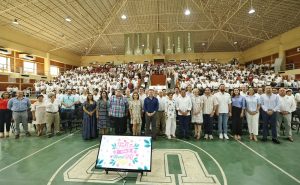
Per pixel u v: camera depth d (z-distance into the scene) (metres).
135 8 19.39
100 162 4.08
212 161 4.95
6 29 17.86
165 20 22.02
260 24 20.72
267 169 4.47
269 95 6.69
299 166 4.63
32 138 7.29
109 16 20.95
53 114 7.89
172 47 17.73
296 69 18.72
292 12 16.81
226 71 21.14
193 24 23.14
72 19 19.08
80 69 26.30
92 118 7.16
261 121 7.75
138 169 3.95
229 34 25.42
